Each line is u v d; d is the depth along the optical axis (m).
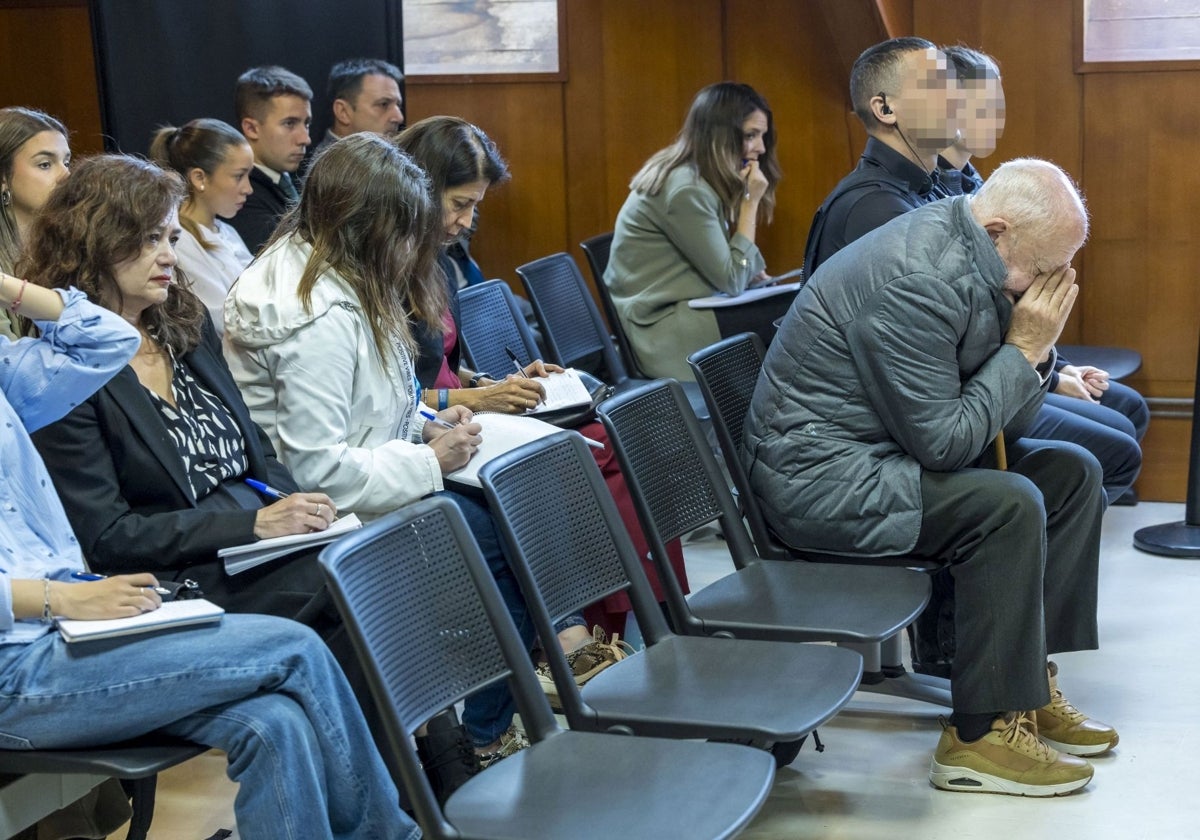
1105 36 4.41
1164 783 2.72
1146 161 4.42
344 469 2.50
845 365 2.72
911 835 2.54
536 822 1.77
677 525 2.59
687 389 4.23
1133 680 3.20
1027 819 2.59
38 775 2.05
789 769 2.83
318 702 1.98
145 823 2.13
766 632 2.38
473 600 2.01
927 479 2.68
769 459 2.79
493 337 3.75
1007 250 2.63
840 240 3.18
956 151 3.46
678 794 1.82
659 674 2.21
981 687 2.66
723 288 4.28
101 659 1.93
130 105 4.19
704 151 4.30
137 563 2.22
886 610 2.43
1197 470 4.15
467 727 2.74
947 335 2.61
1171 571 3.92
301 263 2.58
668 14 4.75
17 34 5.03
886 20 4.43
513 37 4.86
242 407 2.50
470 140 3.00
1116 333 4.54
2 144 2.74
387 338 2.59
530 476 2.23
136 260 2.29
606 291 4.48
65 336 2.11
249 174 3.71
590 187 4.91
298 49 4.32
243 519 2.26
